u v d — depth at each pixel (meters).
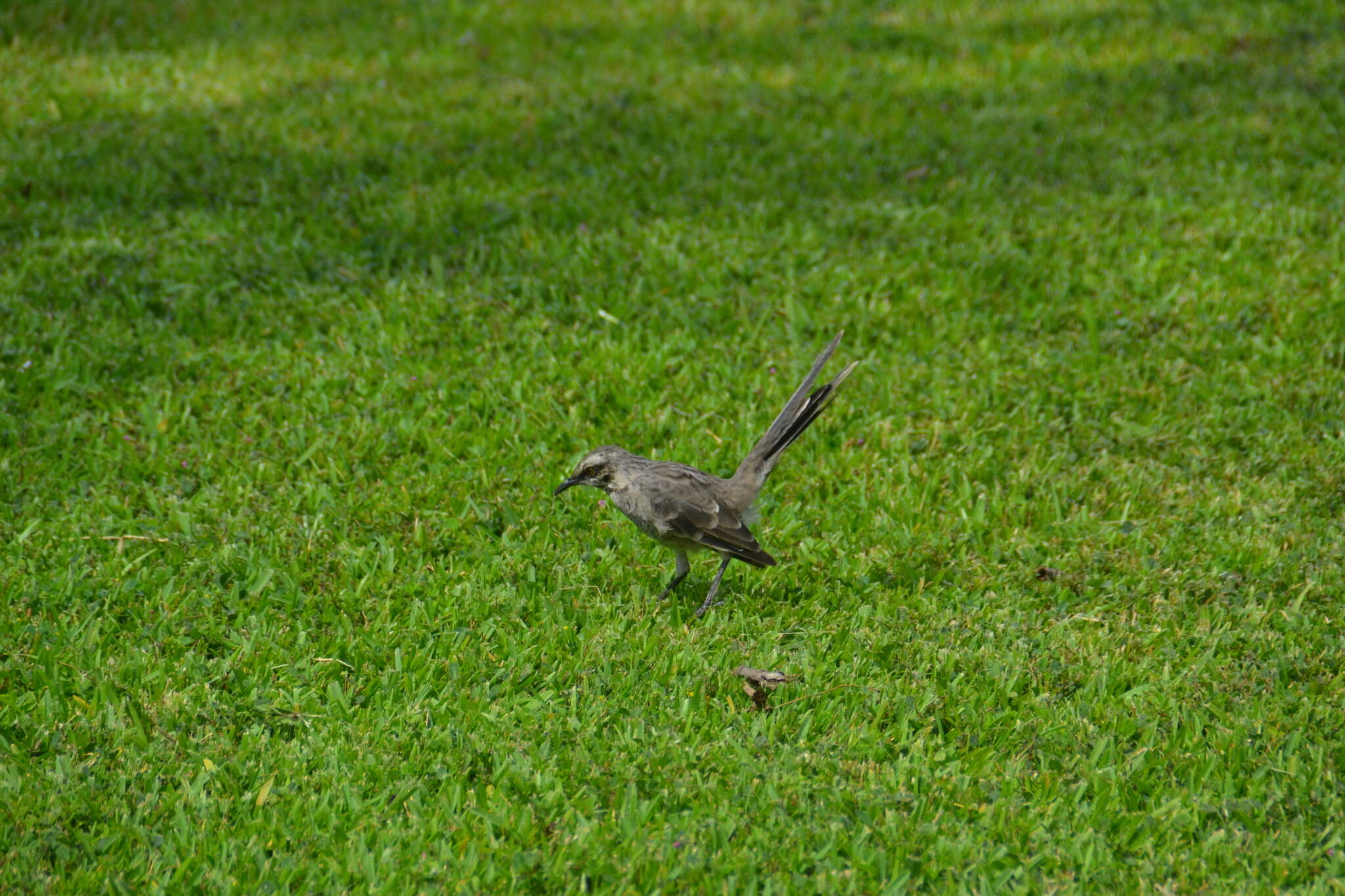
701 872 7.07
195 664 9.00
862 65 23.23
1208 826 7.69
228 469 11.76
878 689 8.97
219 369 13.41
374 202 17.20
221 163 18.17
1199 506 11.60
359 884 7.03
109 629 9.42
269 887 6.92
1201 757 8.23
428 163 18.34
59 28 23.44
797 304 14.75
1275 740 8.42
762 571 10.81
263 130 19.41
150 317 14.18
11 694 8.56
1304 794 7.83
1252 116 20.39
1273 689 9.03
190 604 9.85
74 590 9.87
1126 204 17.53
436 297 14.62
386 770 7.97
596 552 10.82
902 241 16.45
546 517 11.27
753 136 19.86
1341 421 12.88
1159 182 18.22
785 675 9.15
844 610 10.13
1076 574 10.63
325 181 17.81
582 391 13.17
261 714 8.58
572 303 15.03
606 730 8.54
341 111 20.31
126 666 8.88
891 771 8.08
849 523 11.42
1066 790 8.00
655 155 18.89
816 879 7.02
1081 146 19.55
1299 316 14.55
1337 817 7.65
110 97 20.61
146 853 7.22
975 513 11.52
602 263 15.59
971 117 20.81
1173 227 16.78
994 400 13.30
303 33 24.28
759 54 23.77
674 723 8.58
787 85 22.17
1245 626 9.86
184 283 14.73
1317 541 10.99
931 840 7.43
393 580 10.27
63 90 20.75
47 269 14.81
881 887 7.09
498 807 7.70
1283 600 10.28
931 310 14.91
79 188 17.05
